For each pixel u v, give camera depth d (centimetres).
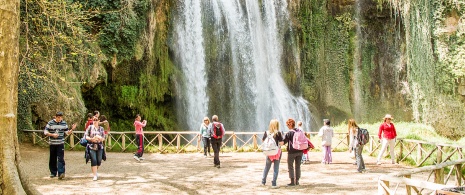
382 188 741
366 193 1021
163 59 2702
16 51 750
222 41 3020
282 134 1112
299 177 1120
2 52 726
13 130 748
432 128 2962
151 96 2652
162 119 2742
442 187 637
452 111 3141
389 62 3419
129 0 2395
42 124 2005
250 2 3195
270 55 3228
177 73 2786
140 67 2567
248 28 3153
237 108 2998
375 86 3406
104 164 1509
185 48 2834
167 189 1059
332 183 1154
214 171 1359
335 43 3384
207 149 1905
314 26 3369
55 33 1794
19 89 1909
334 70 3369
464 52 3114
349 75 3388
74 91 2078
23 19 1833
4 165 720
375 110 3372
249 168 1427
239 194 1007
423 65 3206
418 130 2716
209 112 2906
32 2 1725
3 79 729
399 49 3403
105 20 2331
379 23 3416
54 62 1897
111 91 2536
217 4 3027
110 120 2606
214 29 2995
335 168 1441
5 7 727
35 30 1922
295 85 3297
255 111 3059
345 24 3400
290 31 3319
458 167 965
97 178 1196
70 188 1054
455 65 3131
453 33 3153
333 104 3334
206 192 1028
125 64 2505
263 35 3219
